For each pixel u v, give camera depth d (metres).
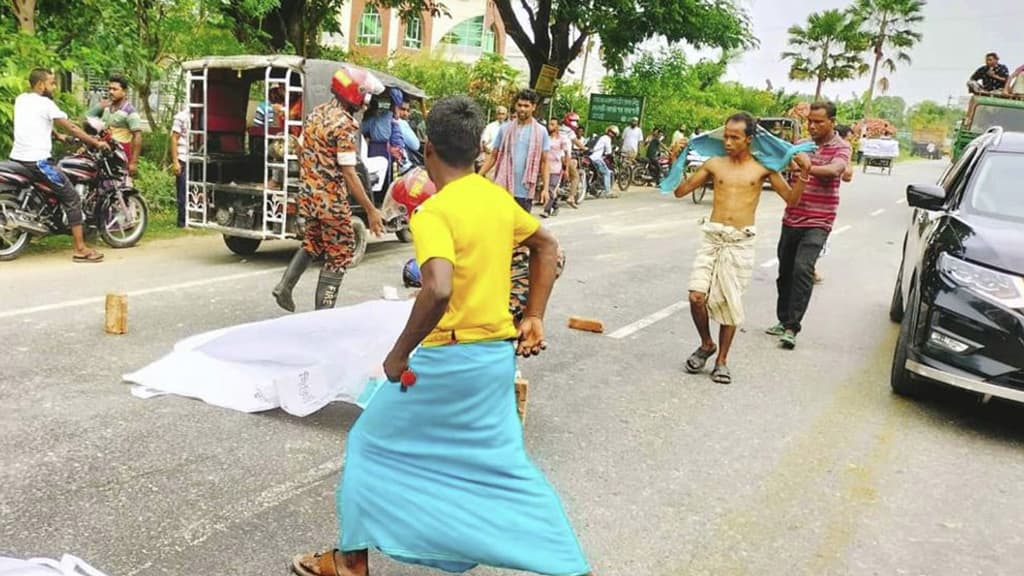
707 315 6.07
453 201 2.71
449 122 2.78
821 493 4.30
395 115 10.09
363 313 4.84
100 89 13.32
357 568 3.00
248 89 9.68
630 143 21.73
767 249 12.69
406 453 2.83
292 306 6.44
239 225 8.99
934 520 4.09
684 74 31.92
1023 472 4.75
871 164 39.59
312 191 6.09
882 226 16.98
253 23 16.67
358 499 2.86
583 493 4.10
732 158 5.89
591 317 7.71
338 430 4.62
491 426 2.81
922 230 6.76
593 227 14.05
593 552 3.55
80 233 8.49
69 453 4.09
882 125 53.34
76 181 8.86
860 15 58.97
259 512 3.67
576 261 10.54
